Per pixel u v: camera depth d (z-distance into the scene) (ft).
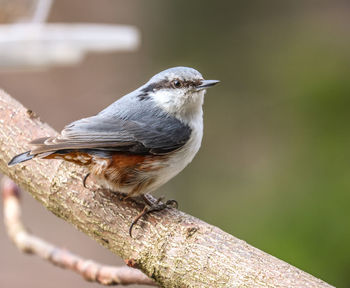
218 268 18.04
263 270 17.65
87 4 52.24
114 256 46.06
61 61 31.68
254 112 46.55
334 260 34.17
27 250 24.39
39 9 33.35
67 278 43.86
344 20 51.06
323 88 43.01
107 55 51.55
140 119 23.22
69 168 21.72
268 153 43.62
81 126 22.20
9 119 22.84
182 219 19.97
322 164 39.70
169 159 23.18
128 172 22.11
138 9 52.60
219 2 52.80
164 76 24.29
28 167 21.74
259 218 38.65
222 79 49.78
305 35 49.80
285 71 47.26
